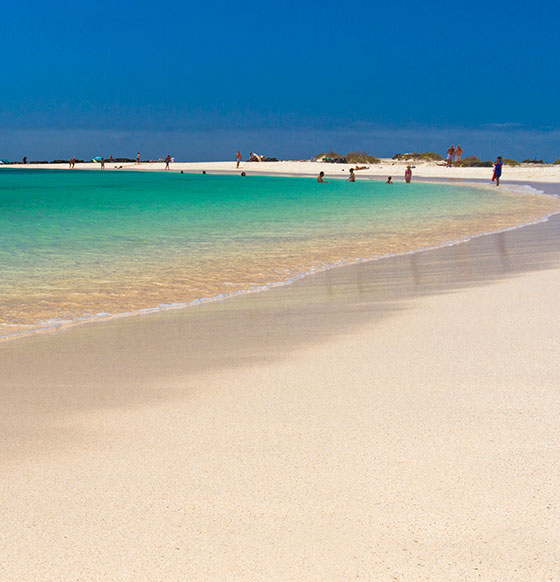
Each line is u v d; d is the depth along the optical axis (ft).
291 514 9.25
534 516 8.98
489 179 190.70
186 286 31.86
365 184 170.09
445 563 8.01
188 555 8.31
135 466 11.03
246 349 19.19
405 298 26.55
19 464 11.23
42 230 60.29
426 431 12.15
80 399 14.87
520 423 12.38
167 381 16.15
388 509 9.30
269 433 12.36
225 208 88.53
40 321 24.40
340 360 17.42
